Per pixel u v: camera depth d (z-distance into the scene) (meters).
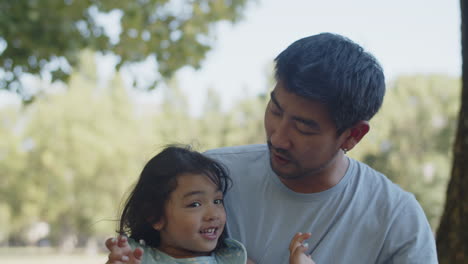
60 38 7.76
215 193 2.18
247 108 36.03
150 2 8.09
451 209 3.56
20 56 7.81
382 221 2.02
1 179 34.34
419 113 29.69
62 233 41.28
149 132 33.44
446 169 24.95
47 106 31.84
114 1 7.75
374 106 1.92
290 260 1.93
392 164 22.30
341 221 2.04
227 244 2.16
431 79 31.45
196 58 8.55
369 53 1.96
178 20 8.51
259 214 2.14
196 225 2.13
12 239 50.50
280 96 1.84
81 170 32.16
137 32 8.24
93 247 41.84
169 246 2.23
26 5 7.35
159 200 2.19
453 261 3.47
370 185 2.11
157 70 8.51
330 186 2.06
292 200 2.09
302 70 1.79
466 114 3.62
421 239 1.98
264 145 2.31
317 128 1.83
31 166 33.38
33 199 34.19
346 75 1.80
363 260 2.01
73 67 8.17
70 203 33.69
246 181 2.20
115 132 32.16
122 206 2.46
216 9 8.72
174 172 2.18
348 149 2.01
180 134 35.88
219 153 2.33
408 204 2.05
